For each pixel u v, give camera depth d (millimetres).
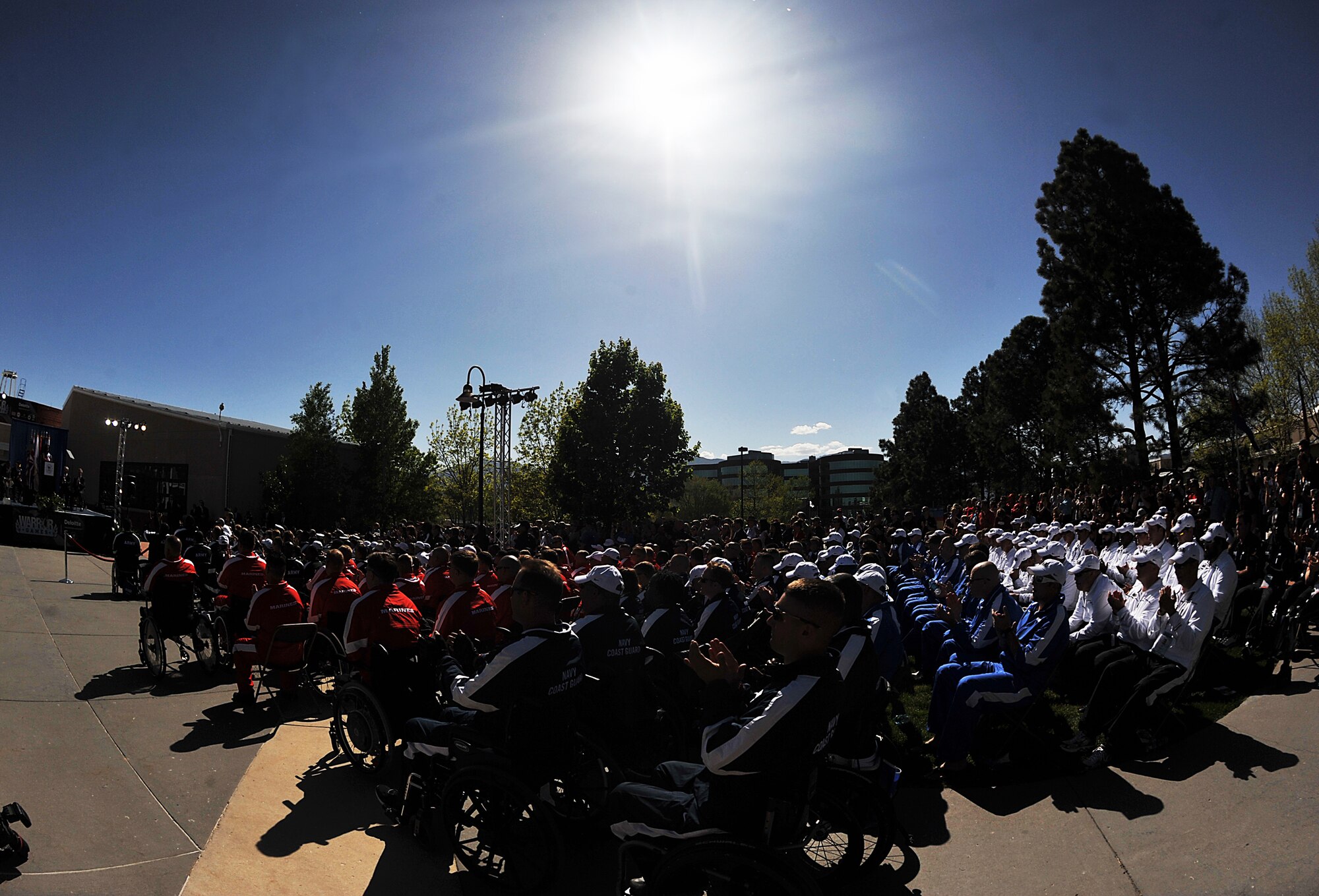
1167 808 4551
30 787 4727
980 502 27438
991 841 4492
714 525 17297
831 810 4090
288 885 3959
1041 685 5379
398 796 4766
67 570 17188
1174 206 24875
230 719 6703
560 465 27359
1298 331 29406
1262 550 9867
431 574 8609
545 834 3830
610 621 5273
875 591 6273
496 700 4004
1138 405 25109
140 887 3732
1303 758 4871
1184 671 5520
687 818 3256
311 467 34469
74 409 41125
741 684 3760
